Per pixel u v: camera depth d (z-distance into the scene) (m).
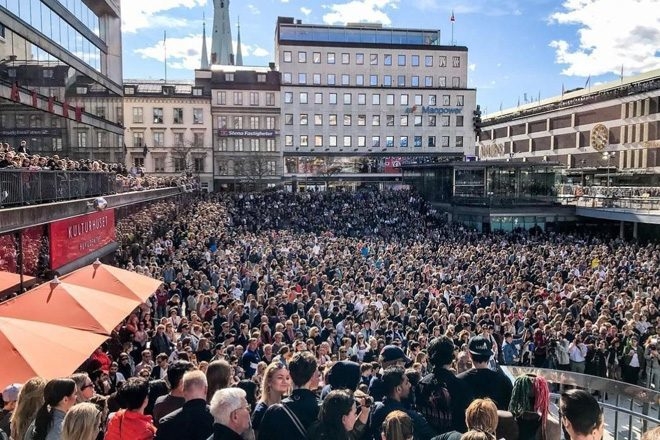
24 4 24.19
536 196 48.88
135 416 5.11
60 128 28.80
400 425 4.05
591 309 15.95
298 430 4.45
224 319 13.69
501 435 4.51
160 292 17.44
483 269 22.66
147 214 31.86
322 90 76.12
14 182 13.48
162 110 71.19
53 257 15.70
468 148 79.81
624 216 40.12
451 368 5.80
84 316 9.64
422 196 58.56
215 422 4.25
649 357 12.98
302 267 22.11
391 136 78.19
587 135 69.62
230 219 42.44
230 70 76.56
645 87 58.47
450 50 79.38
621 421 8.87
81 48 32.06
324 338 13.04
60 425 4.75
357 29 79.12
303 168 76.06
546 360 13.34
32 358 7.07
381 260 24.20
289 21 79.25
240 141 73.69
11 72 23.08
